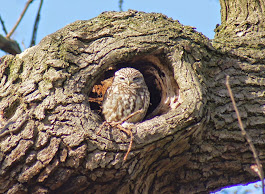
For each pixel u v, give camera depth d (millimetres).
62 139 8719
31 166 8680
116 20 10258
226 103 10125
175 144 9453
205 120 9633
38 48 9664
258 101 10242
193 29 10633
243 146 10133
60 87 9219
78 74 9484
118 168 8922
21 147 8664
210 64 10430
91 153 8734
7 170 8625
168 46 10070
